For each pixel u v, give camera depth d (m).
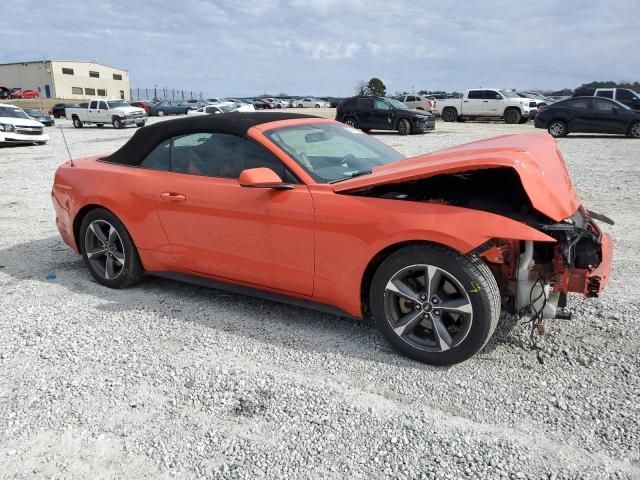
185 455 2.54
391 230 3.14
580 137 19.55
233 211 3.73
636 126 18.56
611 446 2.50
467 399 2.90
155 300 4.39
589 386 2.97
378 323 3.38
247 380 3.14
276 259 3.63
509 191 3.47
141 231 4.29
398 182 3.18
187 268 4.18
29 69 75.06
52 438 2.69
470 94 29.19
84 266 5.34
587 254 3.01
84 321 4.00
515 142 3.65
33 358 3.48
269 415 2.82
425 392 2.98
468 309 3.04
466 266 2.99
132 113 31.02
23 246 6.13
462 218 2.99
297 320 3.94
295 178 3.55
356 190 3.35
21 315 4.14
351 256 3.32
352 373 3.20
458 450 2.52
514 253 3.16
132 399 3.00
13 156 16.33
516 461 2.43
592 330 3.61
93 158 5.01
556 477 2.33
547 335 3.55
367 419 2.76
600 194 8.26
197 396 3.01
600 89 23.52
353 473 2.39
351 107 23.03
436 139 19.19
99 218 4.54
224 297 4.41
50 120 33.38
